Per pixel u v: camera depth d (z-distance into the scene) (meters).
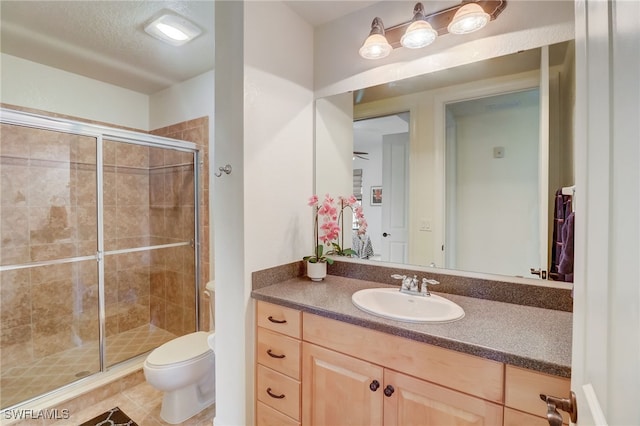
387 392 1.13
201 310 2.62
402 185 1.71
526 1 1.35
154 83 2.69
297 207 1.84
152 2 1.65
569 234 1.23
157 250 2.96
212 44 2.07
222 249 1.63
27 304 2.31
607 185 0.46
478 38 1.46
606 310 0.45
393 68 1.69
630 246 0.37
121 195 2.78
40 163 2.33
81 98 2.54
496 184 1.46
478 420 0.97
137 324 2.91
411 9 1.61
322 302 1.38
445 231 1.59
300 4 1.72
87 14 1.75
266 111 1.63
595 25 0.52
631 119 0.38
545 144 1.33
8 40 2.00
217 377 1.68
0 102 2.15
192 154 2.62
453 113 1.56
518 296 1.37
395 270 1.70
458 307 1.28
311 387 1.34
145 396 2.02
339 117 1.87
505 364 0.92
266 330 1.50
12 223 2.24
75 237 2.52
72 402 1.85
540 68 1.34
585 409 0.52
